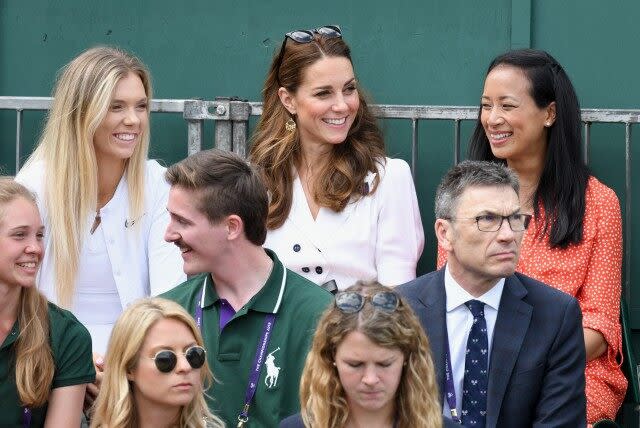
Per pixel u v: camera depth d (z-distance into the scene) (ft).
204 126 86.22
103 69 71.05
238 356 59.21
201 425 57.00
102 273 71.61
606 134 82.07
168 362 55.72
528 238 73.77
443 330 59.93
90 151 70.85
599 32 81.97
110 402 56.13
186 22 85.25
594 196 74.02
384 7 83.51
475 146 76.89
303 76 74.18
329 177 73.92
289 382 58.80
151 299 57.36
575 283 72.79
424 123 83.66
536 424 59.11
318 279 73.05
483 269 58.75
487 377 59.52
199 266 59.88
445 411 59.26
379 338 50.44
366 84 83.92
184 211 59.31
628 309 79.56
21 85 86.33
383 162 75.00
